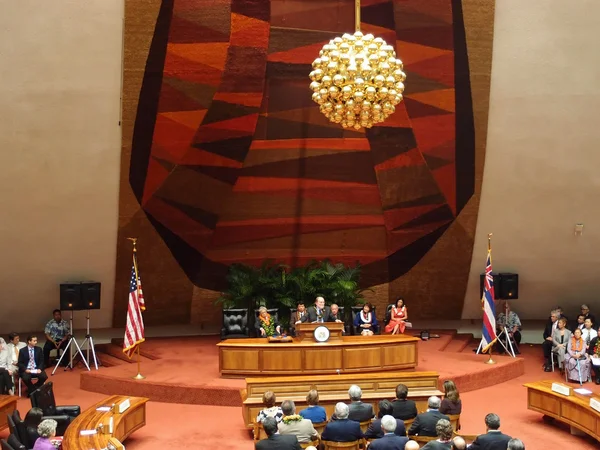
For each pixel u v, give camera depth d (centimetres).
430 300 1758
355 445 875
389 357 1275
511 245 1652
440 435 751
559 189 1543
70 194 1447
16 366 1346
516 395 1293
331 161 1539
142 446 1009
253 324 1611
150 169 1458
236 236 1634
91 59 1282
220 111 1411
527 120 1441
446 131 1470
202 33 1298
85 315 1652
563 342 1483
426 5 1309
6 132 1325
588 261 1670
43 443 821
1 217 1442
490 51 1355
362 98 970
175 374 1335
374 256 1692
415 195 1584
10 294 1568
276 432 795
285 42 1351
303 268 1673
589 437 1055
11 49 1234
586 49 1345
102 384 1312
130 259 1588
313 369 1245
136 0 1230
